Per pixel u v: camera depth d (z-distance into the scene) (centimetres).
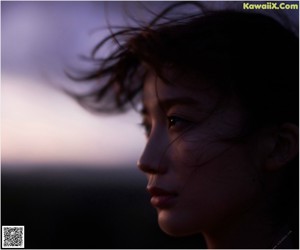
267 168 51
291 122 54
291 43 59
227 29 54
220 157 50
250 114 51
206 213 49
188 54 51
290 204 54
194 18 57
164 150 52
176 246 109
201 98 51
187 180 50
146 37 55
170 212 50
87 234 115
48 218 116
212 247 53
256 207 51
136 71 69
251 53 53
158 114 54
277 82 54
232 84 51
